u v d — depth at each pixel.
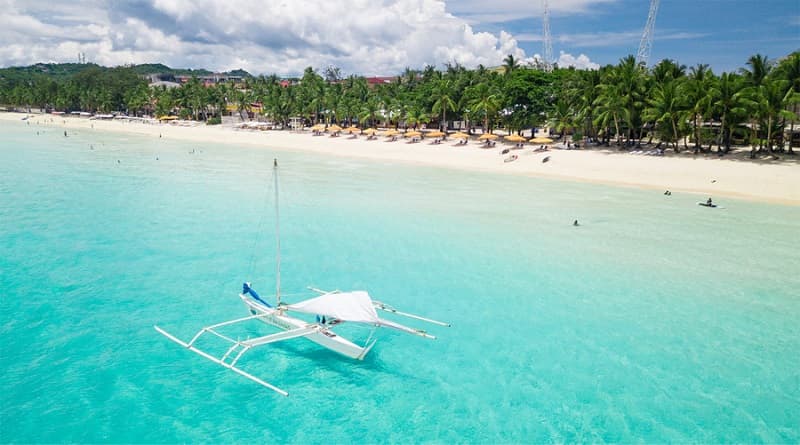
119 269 31.44
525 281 30.27
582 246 36.75
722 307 26.86
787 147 73.88
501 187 58.62
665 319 25.53
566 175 65.50
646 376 20.62
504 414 18.33
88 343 22.62
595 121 75.75
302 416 18.16
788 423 17.91
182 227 40.66
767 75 69.19
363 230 40.31
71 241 36.66
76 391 19.23
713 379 20.44
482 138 91.94
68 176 62.47
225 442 16.80
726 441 17.03
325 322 22.97
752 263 33.38
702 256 34.66
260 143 104.62
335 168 72.69
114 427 17.39
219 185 58.19
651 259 34.06
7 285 28.62
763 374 20.77
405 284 29.73
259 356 21.94
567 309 26.62
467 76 107.06
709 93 66.12
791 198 51.72
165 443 16.70
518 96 88.19
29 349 22.03
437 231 40.16
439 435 17.25
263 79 171.62
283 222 42.44
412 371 20.98
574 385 20.03
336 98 123.06
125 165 72.56
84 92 191.62
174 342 22.84
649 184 59.47
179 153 88.50
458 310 26.50
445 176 66.19
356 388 19.81
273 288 28.91
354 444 16.80
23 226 40.22
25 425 17.41
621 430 17.53
